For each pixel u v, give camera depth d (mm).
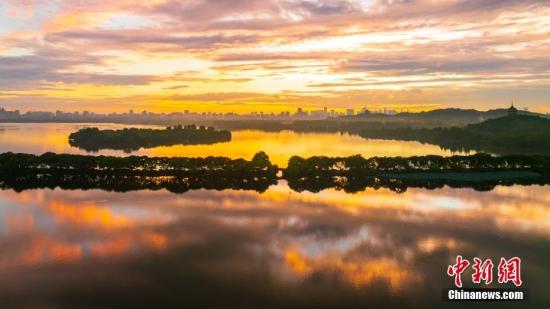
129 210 88500
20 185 117688
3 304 47281
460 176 130375
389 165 136375
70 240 68688
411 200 99188
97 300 48250
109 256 61625
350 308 46781
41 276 54625
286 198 102125
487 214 84875
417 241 68625
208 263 59156
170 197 102312
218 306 46969
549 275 55094
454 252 63562
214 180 128750
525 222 78875
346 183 124188
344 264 59094
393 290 51094
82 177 130750
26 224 77625
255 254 62875
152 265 58438
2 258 60656
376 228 75938
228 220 81250
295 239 69875
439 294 50062
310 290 51000
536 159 138125
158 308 46469
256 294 49969
